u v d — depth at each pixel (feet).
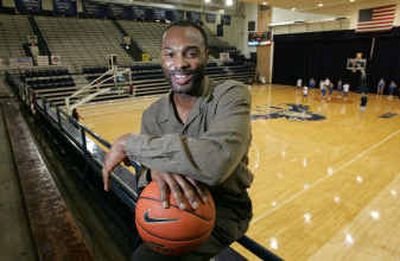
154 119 3.22
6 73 42.01
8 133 14.38
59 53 50.70
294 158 20.12
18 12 52.54
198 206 2.43
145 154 2.46
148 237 2.57
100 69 50.39
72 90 45.01
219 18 70.54
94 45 55.67
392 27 45.11
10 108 24.49
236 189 2.96
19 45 48.24
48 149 16.51
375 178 16.83
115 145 2.78
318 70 58.23
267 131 26.96
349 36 51.08
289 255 10.58
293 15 59.52
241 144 2.48
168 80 2.96
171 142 2.36
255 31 68.49
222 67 64.28
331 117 32.50
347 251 10.71
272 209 13.61
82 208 9.79
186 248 2.52
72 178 12.44
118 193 7.76
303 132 26.58
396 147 22.16
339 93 51.55
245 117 2.64
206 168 2.29
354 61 52.11
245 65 69.05
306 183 16.28
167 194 2.45
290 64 62.85
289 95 49.21
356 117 32.35
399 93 46.03
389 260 10.24
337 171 17.89
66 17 56.80
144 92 50.49
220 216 2.91
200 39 2.74
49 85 43.70
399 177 16.88
